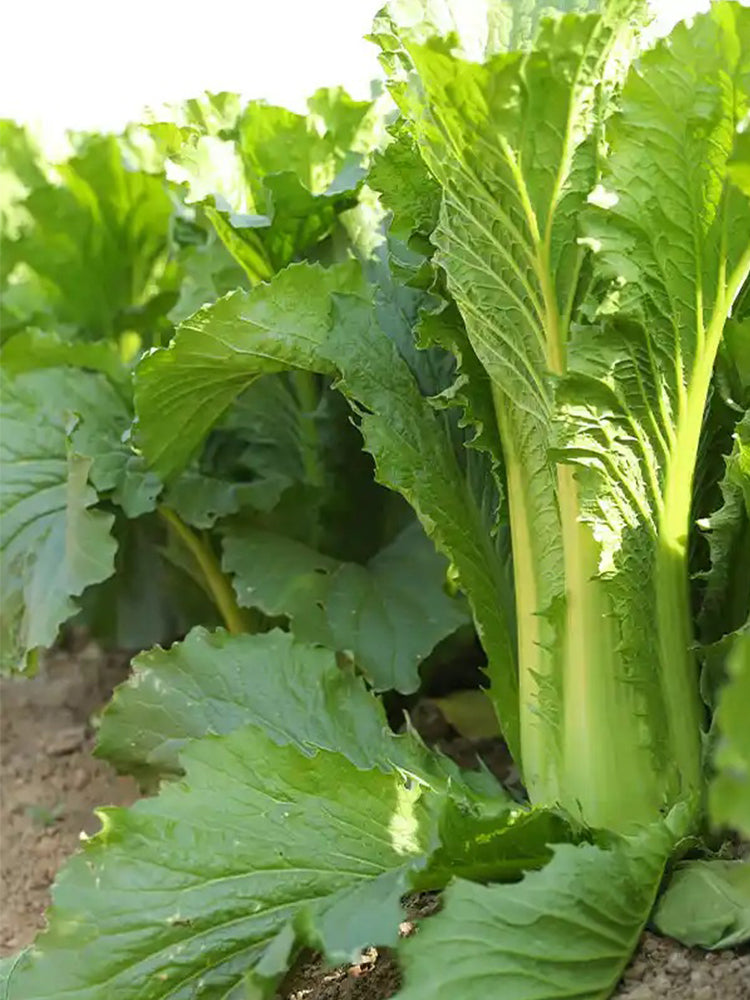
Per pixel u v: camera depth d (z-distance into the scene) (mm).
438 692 1048
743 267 634
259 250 909
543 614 675
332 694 749
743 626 688
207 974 592
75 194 1177
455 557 733
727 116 582
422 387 829
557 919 563
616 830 670
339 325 748
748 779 467
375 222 942
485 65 569
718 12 560
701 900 602
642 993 568
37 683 1312
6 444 935
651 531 669
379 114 1027
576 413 633
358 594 895
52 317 1224
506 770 977
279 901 604
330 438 991
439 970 536
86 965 596
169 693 764
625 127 591
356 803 633
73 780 1109
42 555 882
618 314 617
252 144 926
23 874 971
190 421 848
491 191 620
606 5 569
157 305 1202
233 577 1019
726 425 731
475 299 667
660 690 674
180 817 625
